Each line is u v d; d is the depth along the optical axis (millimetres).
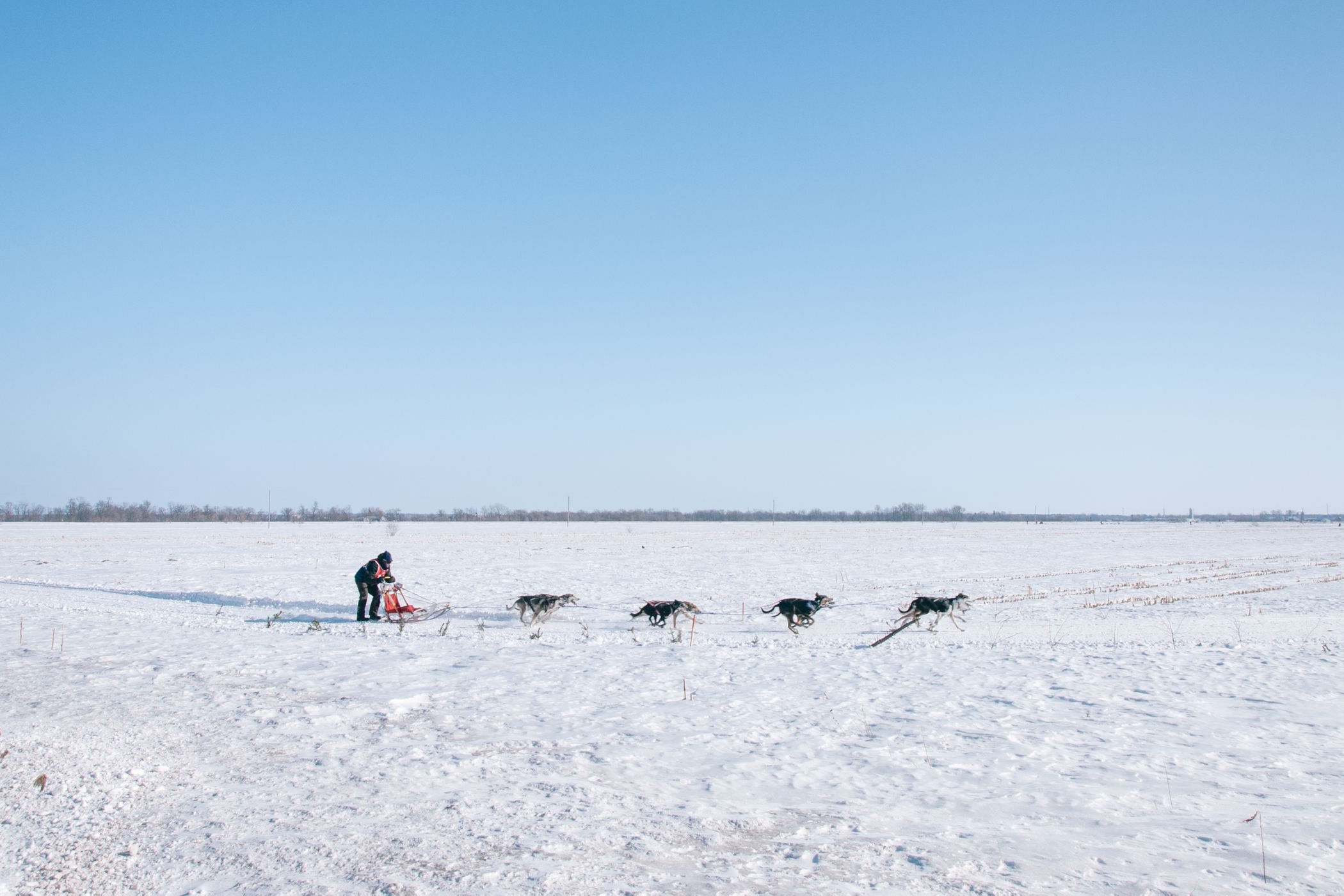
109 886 5832
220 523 142375
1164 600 26078
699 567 41688
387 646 16391
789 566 42719
